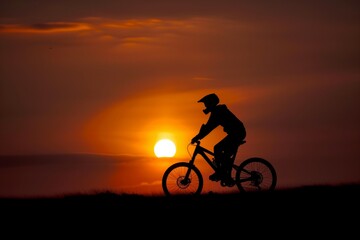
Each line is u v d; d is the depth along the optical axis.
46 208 41.31
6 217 39.31
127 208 40.25
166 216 38.12
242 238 34.19
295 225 36.06
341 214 37.94
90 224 37.25
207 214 38.31
